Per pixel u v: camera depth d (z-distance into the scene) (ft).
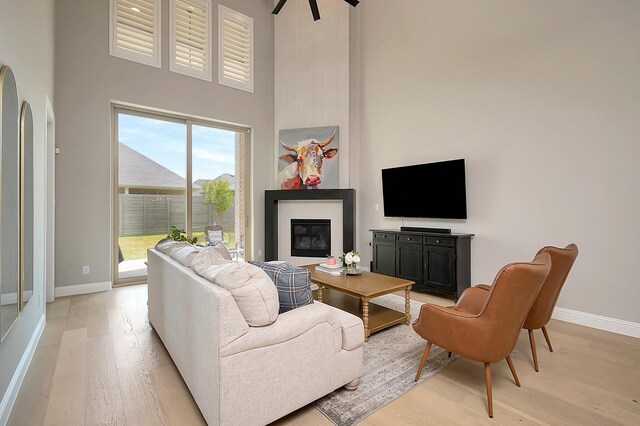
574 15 10.28
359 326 6.36
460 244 12.48
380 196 16.97
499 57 12.21
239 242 18.44
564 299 10.56
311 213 18.13
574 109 10.30
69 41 13.01
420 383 6.74
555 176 10.75
